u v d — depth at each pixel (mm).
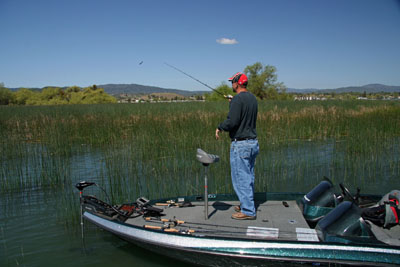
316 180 8031
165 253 4043
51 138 12102
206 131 12531
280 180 8078
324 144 12531
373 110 21000
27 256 4418
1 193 7309
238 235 3918
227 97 4789
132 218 4715
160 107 27453
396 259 3344
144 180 8078
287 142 12672
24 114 22797
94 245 4734
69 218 5762
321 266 3477
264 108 23766
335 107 23062
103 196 6824
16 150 11172
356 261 3387
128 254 4441
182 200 5188
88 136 13781
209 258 3756
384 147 11008
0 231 5262
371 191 7145
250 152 4332
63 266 4133
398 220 3877
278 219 4445
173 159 9508
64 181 8055
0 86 82500
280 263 3531
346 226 3730
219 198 5355
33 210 6215
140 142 11305
